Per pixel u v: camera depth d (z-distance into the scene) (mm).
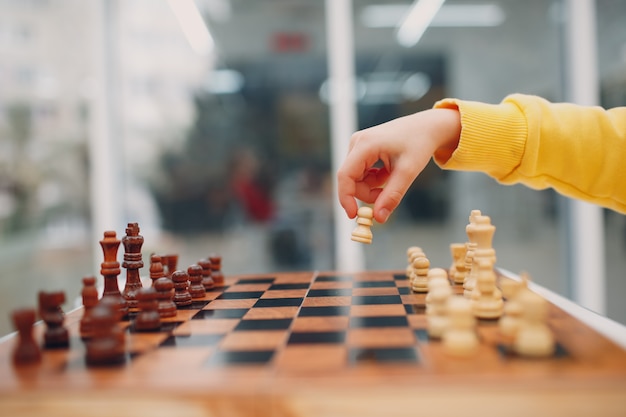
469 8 3312
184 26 3406
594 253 3299
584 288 3330
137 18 3416
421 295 1391
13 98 3225
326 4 3334
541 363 786
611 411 692
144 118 3459
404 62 3303
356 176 1250
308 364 815
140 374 803
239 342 966
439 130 1271
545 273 3439
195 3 3375
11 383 781
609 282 3324
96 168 3398
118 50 3436
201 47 3408
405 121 1262
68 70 3328
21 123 3256
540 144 1322
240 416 715
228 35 3393
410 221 3352
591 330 963
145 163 3479
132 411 730
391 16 3301
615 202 1413
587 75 3240
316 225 3412
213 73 3418
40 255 3318
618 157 1320
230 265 3459
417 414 703
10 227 3262
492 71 3328
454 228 3355
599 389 694
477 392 700
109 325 896
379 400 705
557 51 3367
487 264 1121
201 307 1317
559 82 3385
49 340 1003
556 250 3447
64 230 3367
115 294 1297
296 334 1007
